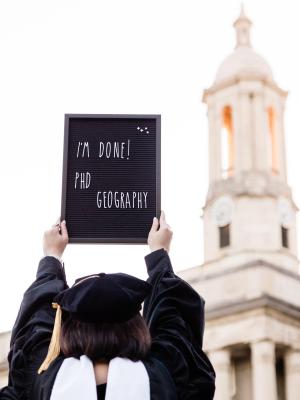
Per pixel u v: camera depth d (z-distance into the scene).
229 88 50.75
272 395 38.88
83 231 3.88
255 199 46.78
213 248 46.62
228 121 52.03
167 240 3.16
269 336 39.69
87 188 3.93
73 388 2.37
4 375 45.59
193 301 2.82
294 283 42.47
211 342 41.41
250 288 41.62
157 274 2.94
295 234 47.47
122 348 2.47
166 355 2.61
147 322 2.83
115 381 2.39
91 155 3.97
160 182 3.94
